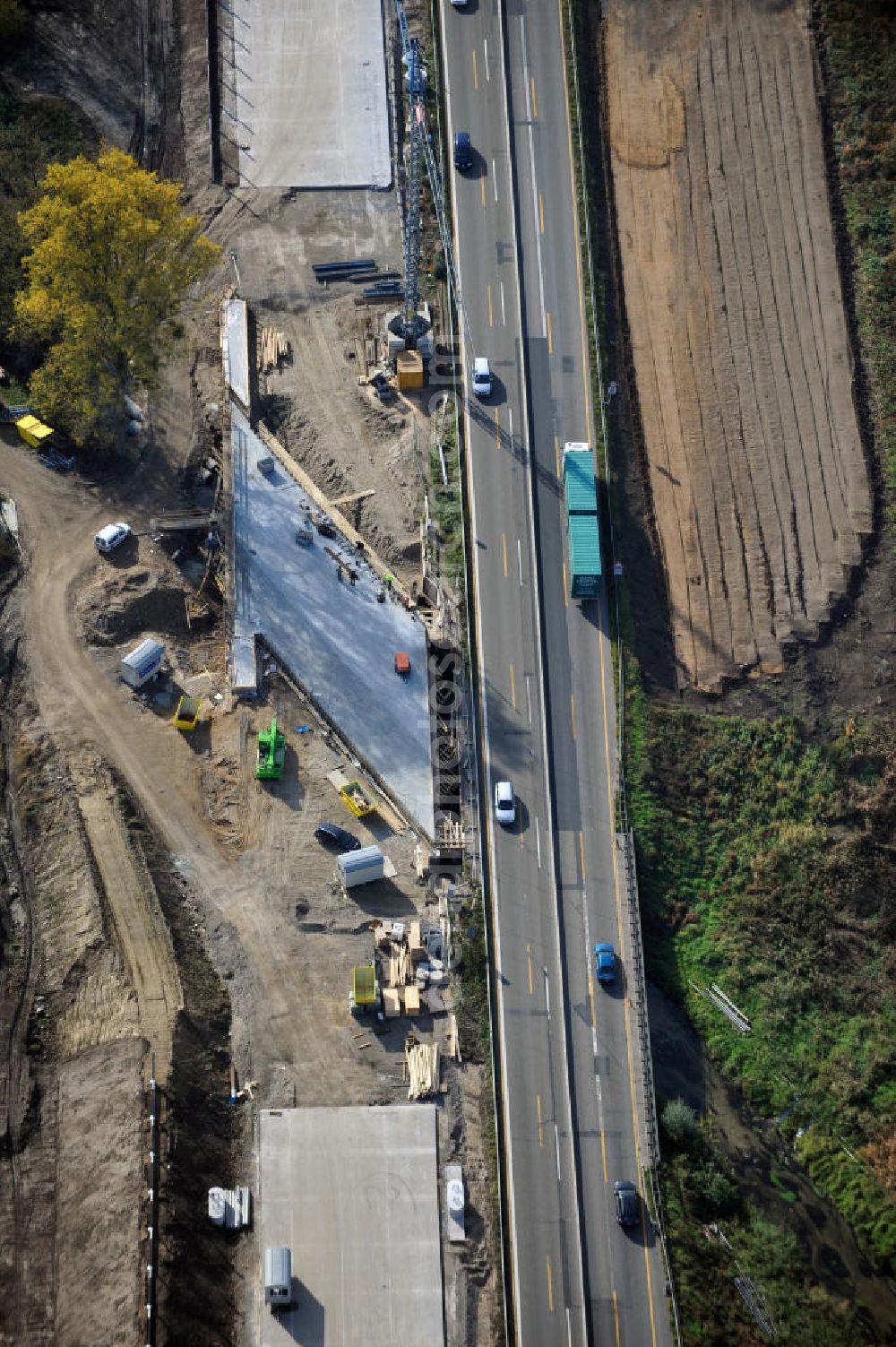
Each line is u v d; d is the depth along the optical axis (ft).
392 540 412.77
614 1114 348.38
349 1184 331.77
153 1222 309.83
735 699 407.85
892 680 413.18
